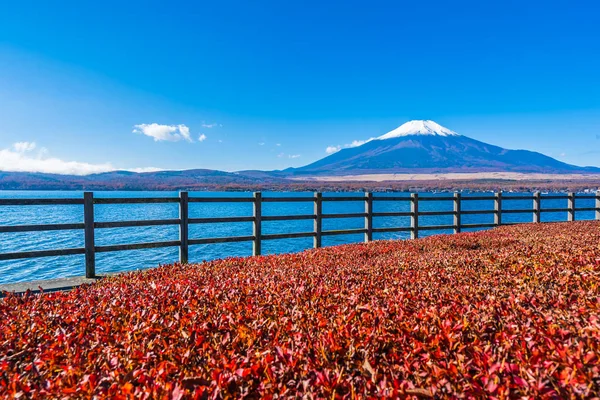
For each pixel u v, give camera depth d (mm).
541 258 5438
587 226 12570
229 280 4844
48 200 7387
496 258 5785
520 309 3100
